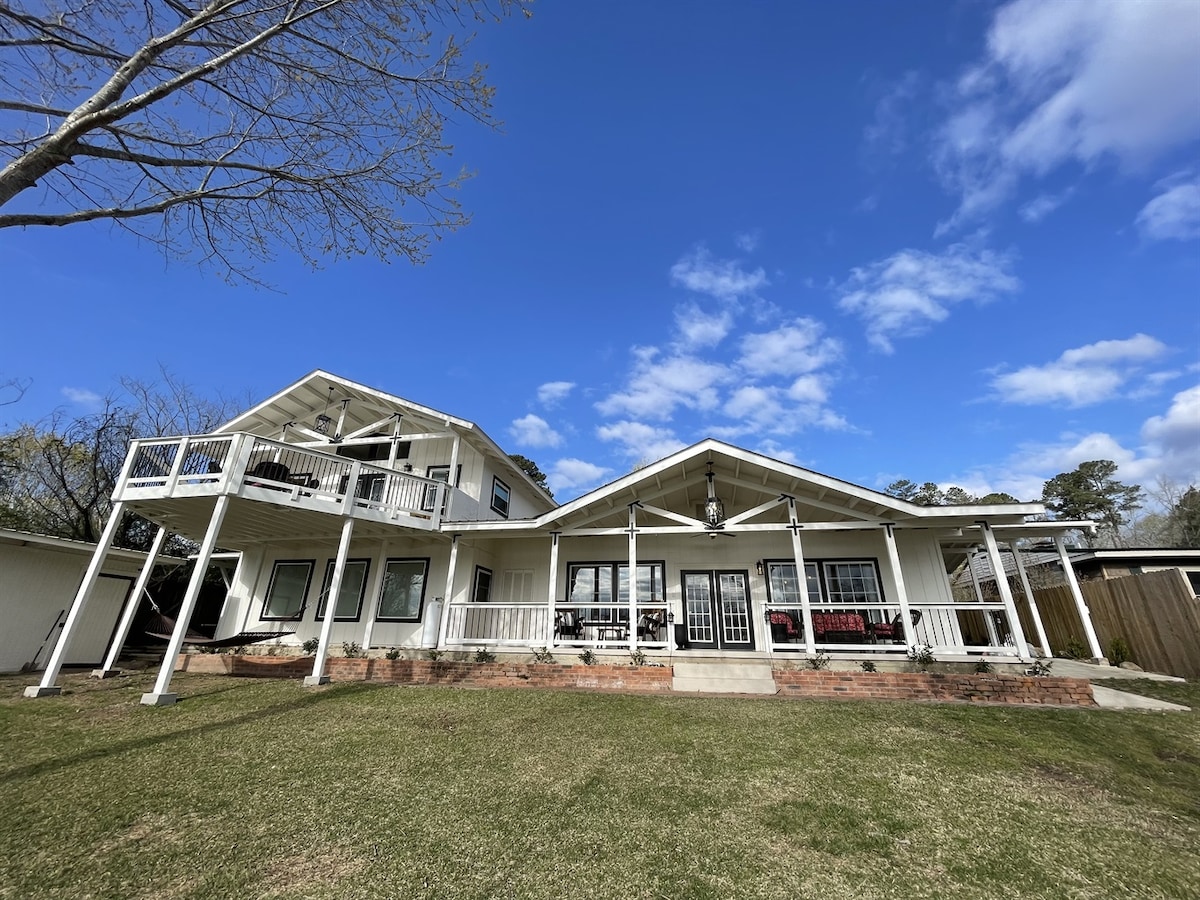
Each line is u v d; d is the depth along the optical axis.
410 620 13.18
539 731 6.52
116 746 5.97
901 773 5.00
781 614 10.95
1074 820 4.03
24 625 11.99
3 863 3.43
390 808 4.31
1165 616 9.95
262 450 10.99
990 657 9.02
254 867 3.41
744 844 3.68
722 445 10.71
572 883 3.21
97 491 19.56
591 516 11.85
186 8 5.60
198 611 22.02
